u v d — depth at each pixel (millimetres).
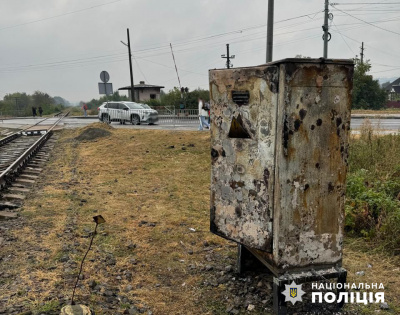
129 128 18000
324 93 3006
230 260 4547
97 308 3326
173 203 6973
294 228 3068
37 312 3100
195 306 3553
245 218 3381
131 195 7508
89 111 55406
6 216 5906
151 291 3830
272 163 3059
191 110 20703
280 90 2906
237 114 3332
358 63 53375
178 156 10883
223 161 3545
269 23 11641
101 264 4352
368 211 5445
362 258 4527
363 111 36781
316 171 3074
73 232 5340
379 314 3316
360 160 8508
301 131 2967
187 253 4801
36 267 4121
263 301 3555
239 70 3262
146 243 5086
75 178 9023
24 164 10680
